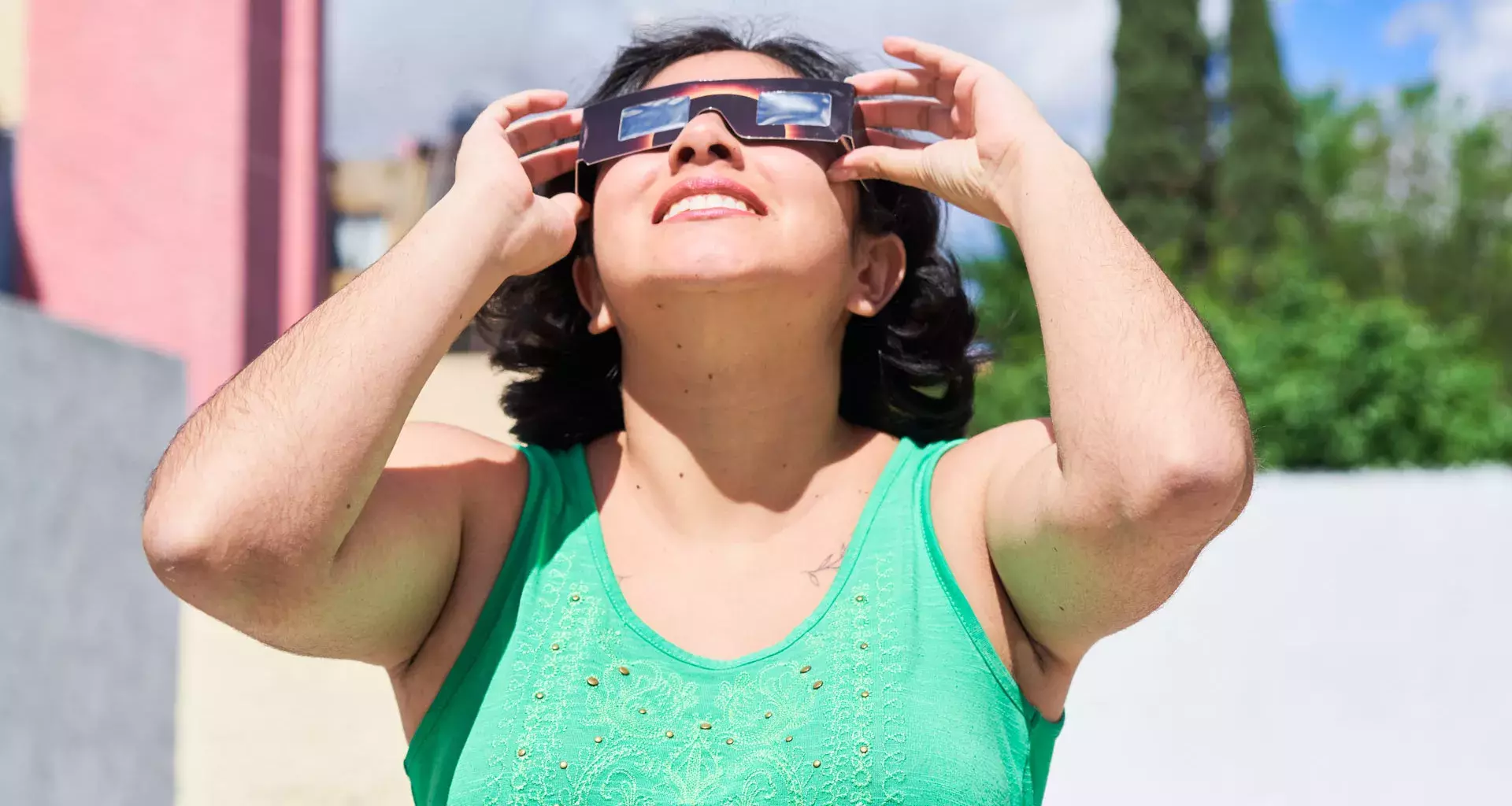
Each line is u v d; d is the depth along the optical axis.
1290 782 3.81
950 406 2.18
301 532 1.51
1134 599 1.60
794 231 1.79
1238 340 7.23
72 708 3.74
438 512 1.73
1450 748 3.77
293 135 7.68
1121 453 1.49
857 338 2.15
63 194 7.39
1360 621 3.91
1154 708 3.93
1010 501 1.67
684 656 1.62
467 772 1.57
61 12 7.41
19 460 3.60
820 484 1.87
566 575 1.71
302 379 1.56
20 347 3.63
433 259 1.66
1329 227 21.66
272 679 5.19
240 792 4.19
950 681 1.60
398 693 1.81
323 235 7.93
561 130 2.01
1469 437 6.82
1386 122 24.52
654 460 1.87
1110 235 1.65
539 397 2.17
